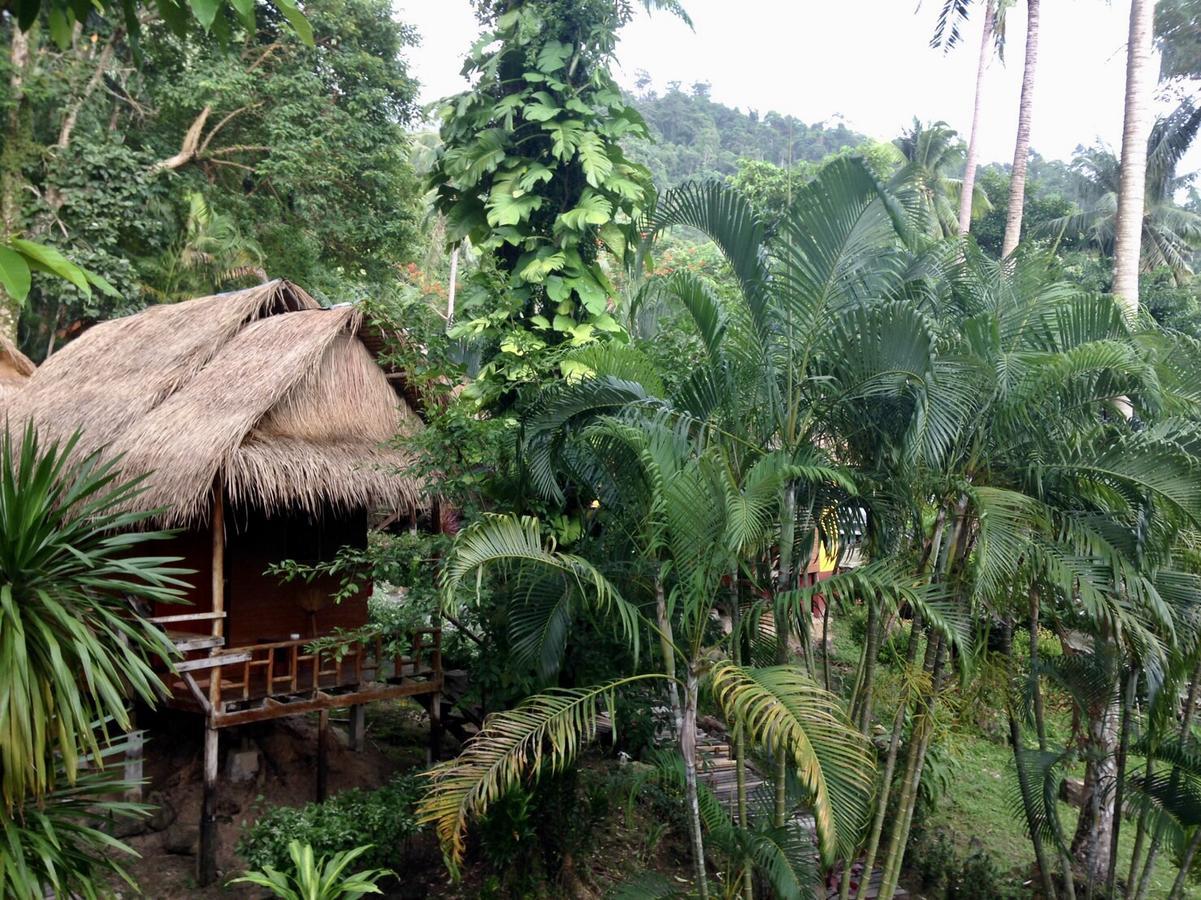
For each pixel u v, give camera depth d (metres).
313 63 18.56
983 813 10.63
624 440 5.66
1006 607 6.40
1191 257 28.28
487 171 8.87
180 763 8.98
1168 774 7.16
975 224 27.81
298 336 8.55
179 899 7.31
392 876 7.80
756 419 6.36
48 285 15.48
